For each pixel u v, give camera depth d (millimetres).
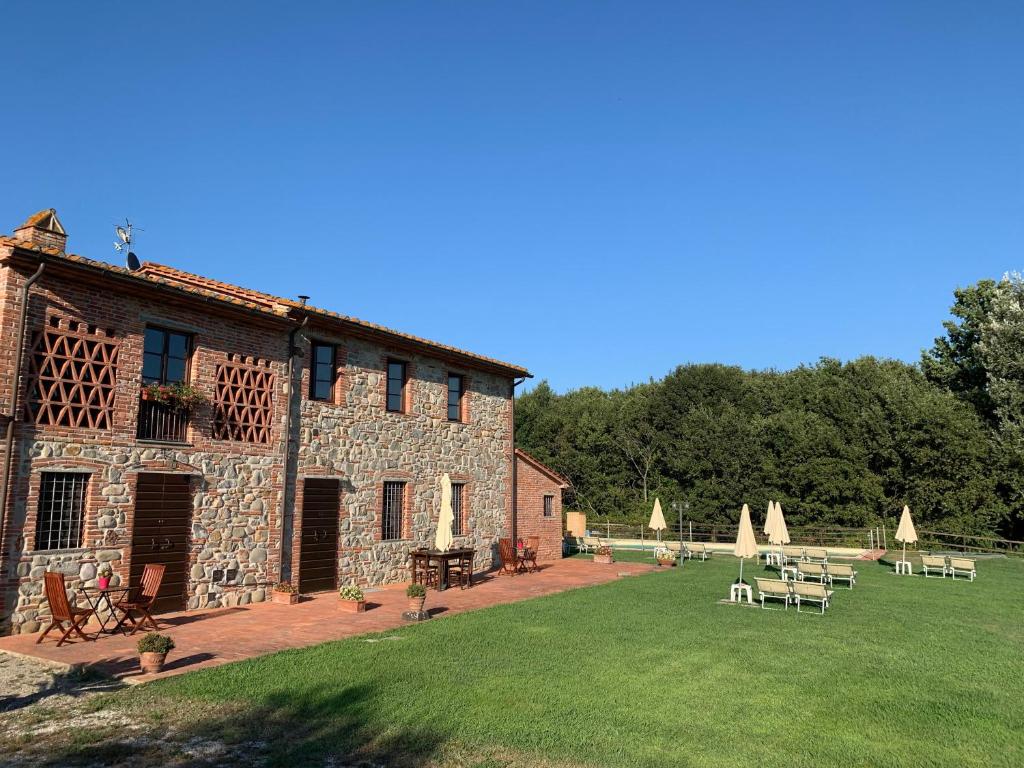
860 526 36156
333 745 6727
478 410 23562
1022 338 34031
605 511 47156
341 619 13367
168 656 10195
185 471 13906
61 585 10578
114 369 12844
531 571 22672
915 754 6664
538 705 7945
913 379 41281
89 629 11797
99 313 12633
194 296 13828
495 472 24094
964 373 39125
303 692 8367
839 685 8961
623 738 6949
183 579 13820
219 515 14586
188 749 6633
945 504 33844
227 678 8922
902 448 35500
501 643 11203
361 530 18297
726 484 41250
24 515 11289
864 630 12711
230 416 15086
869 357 43438
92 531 12211
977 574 22828
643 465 47625
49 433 11695
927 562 22109
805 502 38156
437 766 6270
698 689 8664
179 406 13906
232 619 13203
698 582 19812
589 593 17328
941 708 8039
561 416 51812
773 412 44969
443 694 8320
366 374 18938
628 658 10234
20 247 11102
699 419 44406
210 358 14703
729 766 6312
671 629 12547
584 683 8875
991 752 6730
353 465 18219
